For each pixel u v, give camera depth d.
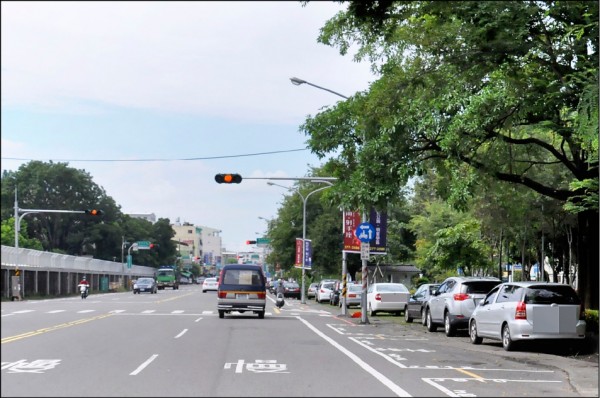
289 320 31.20
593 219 22.66
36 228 106.50
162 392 11.20
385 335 24.38
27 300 56.59
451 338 23.81
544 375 14.34
